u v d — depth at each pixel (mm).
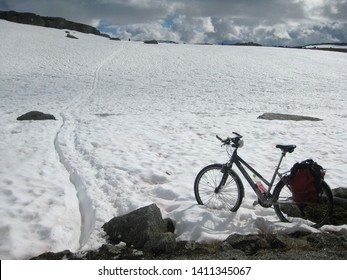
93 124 14336
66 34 72125
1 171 8227
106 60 45469
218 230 5742
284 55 55844
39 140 11414
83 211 6730
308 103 23328
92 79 33031
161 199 6953
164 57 49750
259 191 6102
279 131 13336
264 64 45750
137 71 39000
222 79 35094
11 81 29484
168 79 34562
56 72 36094
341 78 36969
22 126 13648
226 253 5074
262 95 26703
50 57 44969
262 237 5512
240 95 26469
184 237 5621
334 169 8570
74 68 39094
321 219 5859
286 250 5172
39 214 6047
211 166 6422
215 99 24234
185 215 6062
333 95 27281
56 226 5754
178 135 12523
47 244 5336
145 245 5285
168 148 10672
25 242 5277
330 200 5754
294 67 44031
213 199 6676
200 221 5844
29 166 8625
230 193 6781
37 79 31312
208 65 44031
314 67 44469
